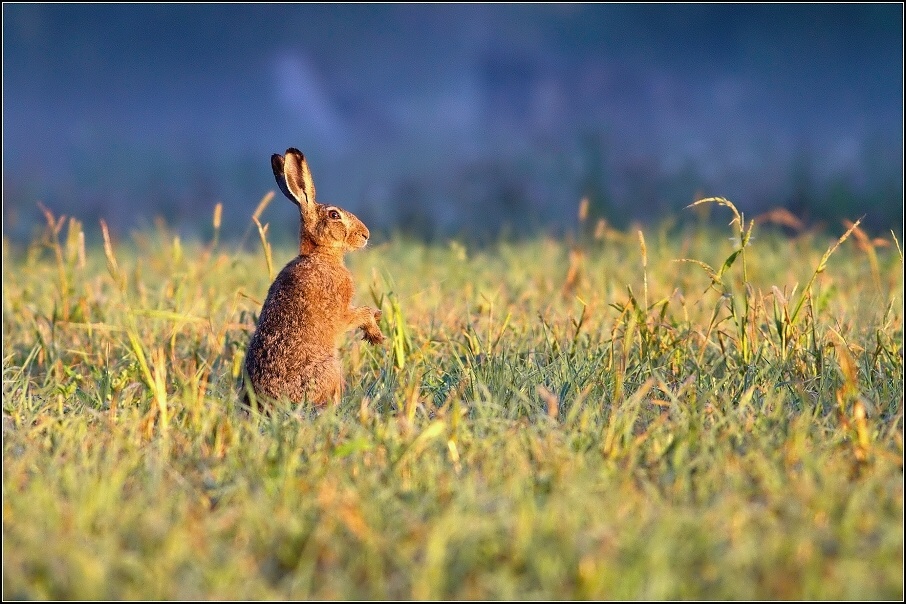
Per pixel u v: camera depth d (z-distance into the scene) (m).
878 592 9.78
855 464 12.38
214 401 14.48
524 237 34.22
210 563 10.14
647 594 9.54
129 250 32.22
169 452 13.10
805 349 16.14
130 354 17.11
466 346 17.28
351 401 15.09
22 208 46.81
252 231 39.97
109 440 13.54
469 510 10.77
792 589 9.70
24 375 17.67
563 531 10.29
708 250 28.22
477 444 12.82
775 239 28.59
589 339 17.56
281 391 15.59
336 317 16.31
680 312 20.20
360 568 10.20
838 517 10.94
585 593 9.65
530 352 16.58
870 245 18.39
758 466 12.06
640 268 24.56
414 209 41.28
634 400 13.71
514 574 10.09
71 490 11.35
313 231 17.09
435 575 9.74
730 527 10.57
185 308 19.94
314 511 11.17
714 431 13.12
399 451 12.41
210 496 11.77
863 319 18.62
